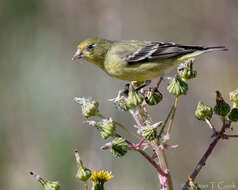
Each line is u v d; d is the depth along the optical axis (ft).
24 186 46.01
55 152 45.83
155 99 22.33
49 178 45.03
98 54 28.81
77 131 47.03
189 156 47.24
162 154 20.10
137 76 27.63
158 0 52.65
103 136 20.80
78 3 51.52
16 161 47.19
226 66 51.47
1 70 50.96
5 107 49.52
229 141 46.39
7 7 51.37
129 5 52.03
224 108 20.35
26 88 50.52
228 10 51.78
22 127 48.67
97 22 51.34
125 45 28.12
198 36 52.29
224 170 45.32
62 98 49.93
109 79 48.78
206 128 47.96
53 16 52.19
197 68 52.01
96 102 22.15
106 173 21.27
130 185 45.52
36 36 52.21
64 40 51.96
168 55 26.73
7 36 51.75
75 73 51.08
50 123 48.57
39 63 51.72
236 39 51.44
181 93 21.11
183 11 52.65
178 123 48.80
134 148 19.89
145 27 52.34
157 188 45.44
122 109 22.35
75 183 44.11
